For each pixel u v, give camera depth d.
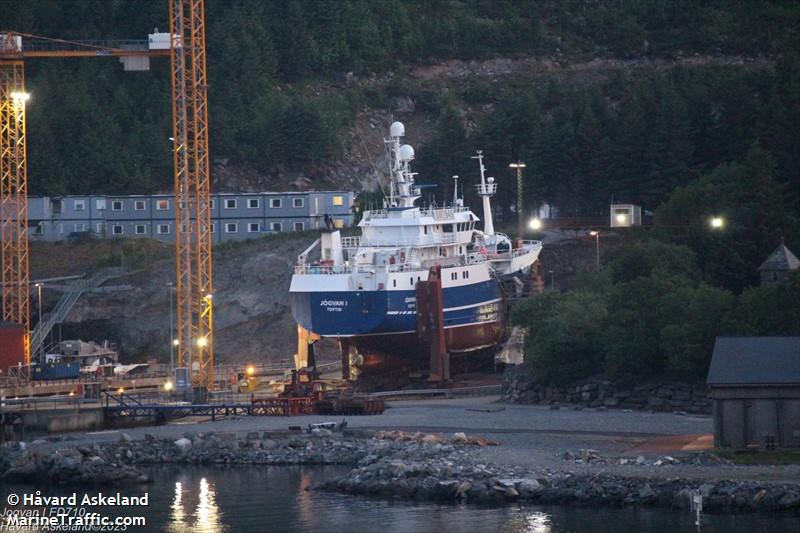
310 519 187.88
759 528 172.75
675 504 183.88
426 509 190.88
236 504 198.75
